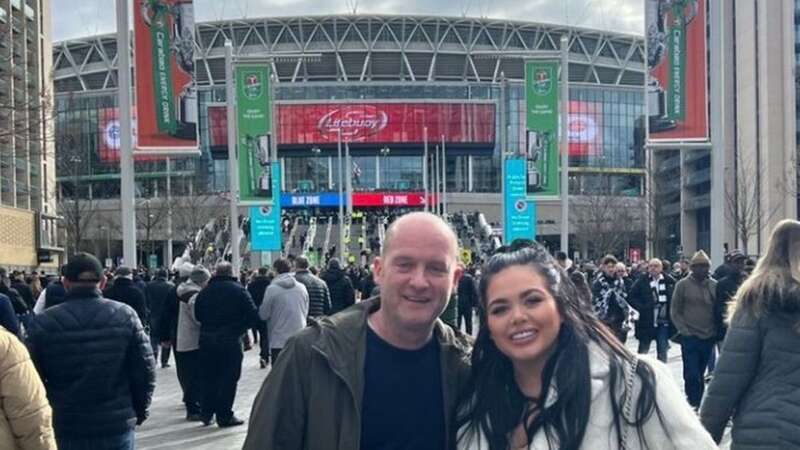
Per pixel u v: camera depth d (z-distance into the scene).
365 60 101.50
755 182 54.03
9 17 22.22
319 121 88.88
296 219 80.50
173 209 65.75
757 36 64.44
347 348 2.64
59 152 46.22
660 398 2.38
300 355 2.64
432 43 102.12
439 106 89.81
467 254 35.72
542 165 23.75
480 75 103.81
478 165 94.06
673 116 18.05
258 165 24.83
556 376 2.47
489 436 2.57
